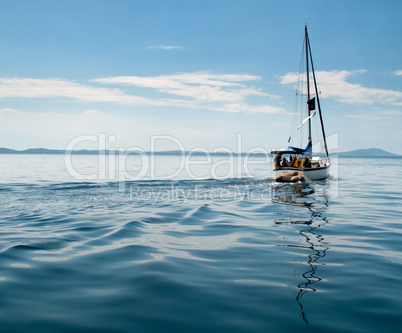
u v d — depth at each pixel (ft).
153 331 12.01
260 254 21.61
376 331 12.06
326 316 13.23
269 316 13.21
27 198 48.65
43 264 18.99
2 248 22.03
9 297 14.62
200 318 13.01
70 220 32.48
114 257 20.45
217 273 17.97
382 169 159.84
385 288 16.06
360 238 26.12
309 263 19.85
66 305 13.98
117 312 13.42
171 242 24.35
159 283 16.39
